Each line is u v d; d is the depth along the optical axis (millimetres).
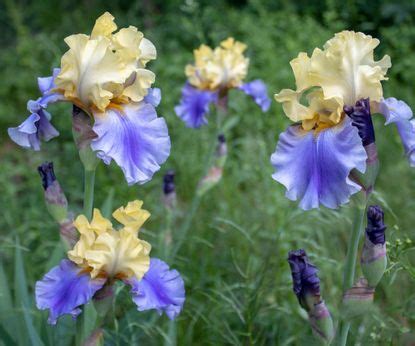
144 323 959
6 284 926
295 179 672
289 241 1192
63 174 1580
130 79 748
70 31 2439
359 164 649
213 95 1212
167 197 1041
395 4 2029
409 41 1875
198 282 1100
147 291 723
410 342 1021
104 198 1432
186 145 1544
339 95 683
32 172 1554
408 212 1291
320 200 654
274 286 1058
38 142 780
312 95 700
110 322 990
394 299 1062
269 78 1729
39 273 1220
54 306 688
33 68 2008
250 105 1723
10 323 888
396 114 697
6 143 1931
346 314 688
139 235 1252
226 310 1040
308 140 683
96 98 723
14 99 2121
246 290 1014
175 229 1296
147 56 780
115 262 703
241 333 962
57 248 996
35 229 1401
